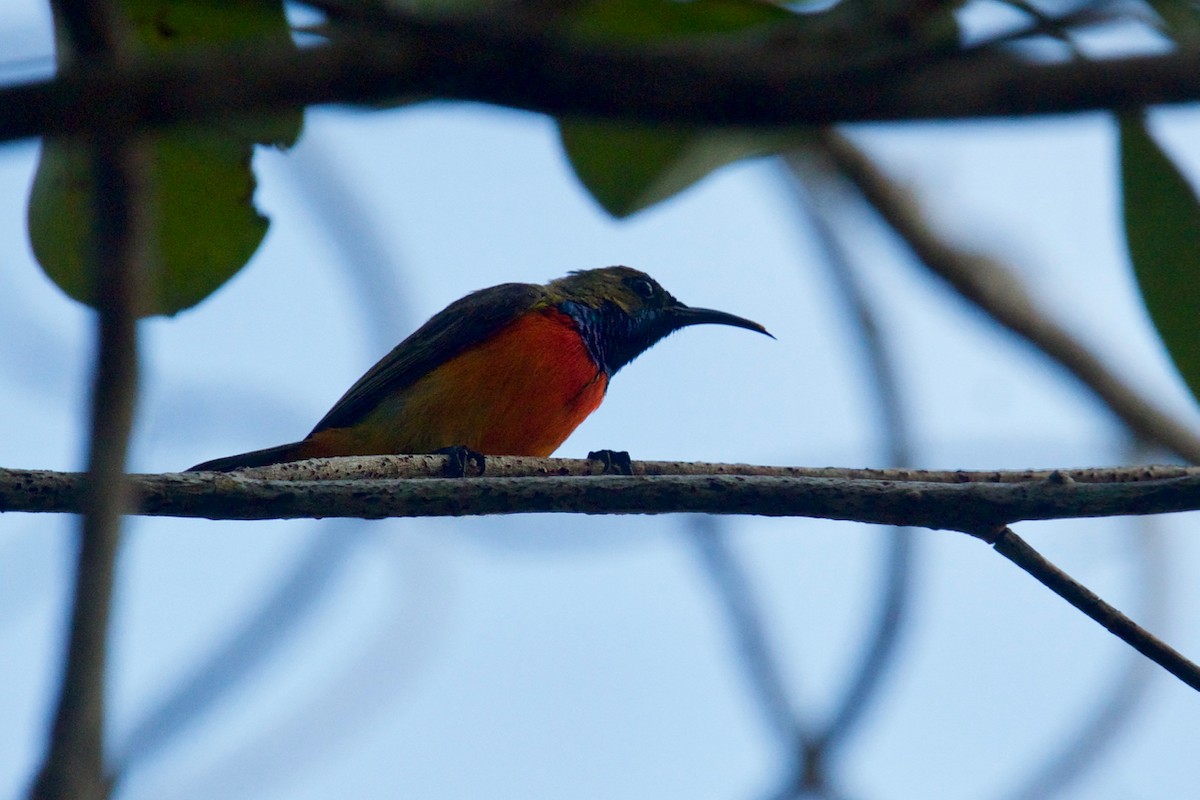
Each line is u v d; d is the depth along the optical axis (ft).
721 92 11.87
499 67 11.76
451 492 26.91
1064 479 25.89
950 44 12.29
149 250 15.21
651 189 27.25
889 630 40.04
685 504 26.96
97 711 12.49
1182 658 25.16
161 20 23.09
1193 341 21.98
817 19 15.25
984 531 26.05
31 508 23.91
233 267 27.35
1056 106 11.87
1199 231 21.13
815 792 39.11
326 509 26.63
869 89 11.91
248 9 23.08
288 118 25.00
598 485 27.14
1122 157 21.11
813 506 26.71
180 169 25.96
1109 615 25.41
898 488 26.50
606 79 11.87
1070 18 14.67
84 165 24.70
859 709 39.52
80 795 12.04
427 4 15.40
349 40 11.87
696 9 24.49
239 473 26.76
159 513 25.81
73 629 12.76
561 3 12.02
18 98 11.41
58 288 25.75
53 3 17.94
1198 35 15.72
